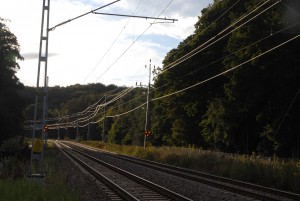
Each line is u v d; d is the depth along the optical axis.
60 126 191.88
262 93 42.53
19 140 39.81
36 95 17.55
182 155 41.00
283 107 41.75
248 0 50.97
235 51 42.84
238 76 42.00
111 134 124.94
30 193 12.89
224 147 53.44
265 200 15.80
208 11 55.25
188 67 57.31
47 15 17.92
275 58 40.47
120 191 16.69
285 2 38.69
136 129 103.25
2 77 62.62
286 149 43.16
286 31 39.12
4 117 58.31
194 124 63.88
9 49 63.81
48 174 19.45
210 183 21.28
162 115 77.75
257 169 24.92
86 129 182.12
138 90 126.69
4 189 13.31
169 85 63.50
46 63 17.80
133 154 58.75
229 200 15.74
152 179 23.42
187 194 17.20
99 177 22.55
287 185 21.70
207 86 57.62
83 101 186.25
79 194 13.84
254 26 40.81
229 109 47.22
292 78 40.91
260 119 44.03
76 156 47.06
